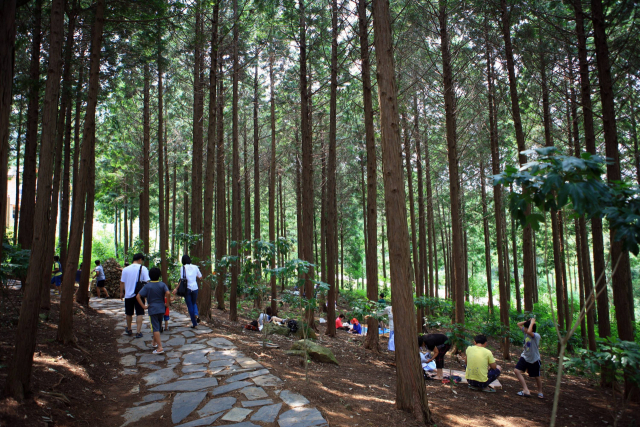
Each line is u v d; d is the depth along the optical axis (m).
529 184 3.16
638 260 26.53
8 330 6.46
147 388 5.40
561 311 12.80
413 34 12.31
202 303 10.84
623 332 6.87
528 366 7.47
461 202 20.22
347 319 16.84
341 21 10.91
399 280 4.99
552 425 2.95
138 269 8.30
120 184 25.28
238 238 15.27
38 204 4.36
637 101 10.39
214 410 4.60
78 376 5.42
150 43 10.33
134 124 19.53
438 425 4.91
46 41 10.27
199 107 13.18
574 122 10.71
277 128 20.92
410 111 15.08
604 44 7.48
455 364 9.88
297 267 6.46
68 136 11.73
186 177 24.56
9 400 3.87
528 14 10.52
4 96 3.51
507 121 14.37
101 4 7.09
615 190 3.06
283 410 4.57
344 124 18.80
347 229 31.28
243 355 6.90
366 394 5.92
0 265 5.73
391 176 5.04
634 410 6.63
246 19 12.07
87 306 10.27
